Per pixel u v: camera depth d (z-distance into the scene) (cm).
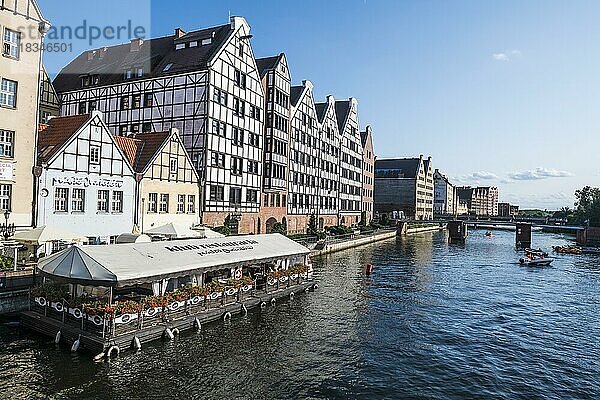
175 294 1886
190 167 3669
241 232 4347
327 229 6069
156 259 1920
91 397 1298
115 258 1788
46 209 2608
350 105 7594
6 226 2366
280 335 1942
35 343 1623
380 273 3738
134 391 1352
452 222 7612
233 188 4200
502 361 1788
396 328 2155
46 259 1795
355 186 7931
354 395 1435
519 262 4812
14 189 2475
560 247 6169
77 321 1648
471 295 2986
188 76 3912
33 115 2562
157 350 1653
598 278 3841
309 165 5931
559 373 1689
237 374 1523
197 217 3769
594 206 9562
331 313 2355
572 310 2653
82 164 2806
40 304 1769
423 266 4281
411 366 1697
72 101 4591
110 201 2989
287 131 5141
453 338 2044
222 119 4003
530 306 2722
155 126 4069
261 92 4612
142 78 4162
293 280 2761
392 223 8925
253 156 4503
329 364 1672
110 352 1531
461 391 1506
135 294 1941
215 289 2084
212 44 4106
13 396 1267
